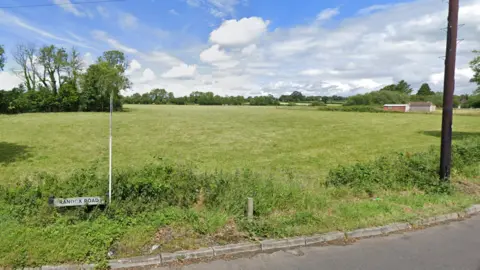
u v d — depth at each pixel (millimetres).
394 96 82750
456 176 6770
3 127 25203
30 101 49094
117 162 12188
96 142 18172
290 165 11625
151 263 3186
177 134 22938
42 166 11031
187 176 5336
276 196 4945
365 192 5754
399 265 3211
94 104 54656
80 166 11117
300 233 3855
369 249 3584
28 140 18219
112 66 59031
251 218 4184
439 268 3152
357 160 12789
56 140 18562
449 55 5898
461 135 20812
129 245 3383
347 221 4219
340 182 6324
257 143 18750
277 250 3543
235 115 48250
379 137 21531
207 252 3373
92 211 4113
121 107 60188
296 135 22969
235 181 5496
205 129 26906
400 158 7566
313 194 5297
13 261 2994
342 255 3432
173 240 3566
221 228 3912
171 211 4289
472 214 4762
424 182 6062
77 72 53938
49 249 3162
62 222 3818
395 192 5773
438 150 9734
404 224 4219
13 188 4656
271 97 115688
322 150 15898
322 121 36688
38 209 4094
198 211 4445
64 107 52781
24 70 50375
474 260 3324
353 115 48625
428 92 101812
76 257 3107
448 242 3781
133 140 19406
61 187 4684
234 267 3158
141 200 4445
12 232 3438
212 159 13188
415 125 31188
